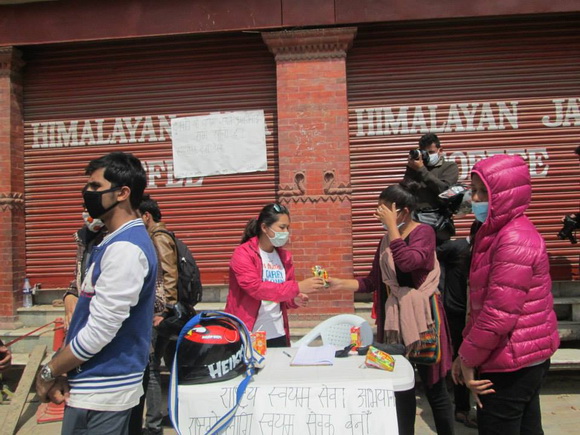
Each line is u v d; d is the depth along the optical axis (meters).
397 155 6.38
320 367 2.98
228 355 2.76
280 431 2.60
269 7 6.11
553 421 4.66
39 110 6.75
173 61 6.60
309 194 6.09
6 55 6.45
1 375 5.55
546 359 2.69
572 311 5.95
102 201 2.42
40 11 6.38
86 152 6.70
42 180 6.73
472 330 2.64
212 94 6.54
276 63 6.20
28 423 4.92
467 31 6.35
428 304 3.38
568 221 5.95
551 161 6.31
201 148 6.52
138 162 2.58
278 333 3.96
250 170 6.46
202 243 6.54
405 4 6.02
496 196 2.66
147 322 2.45
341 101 6.11
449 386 5.59
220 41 6.52
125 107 6.64
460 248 4.62
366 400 2.63
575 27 6.30
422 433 4.55
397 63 6.39
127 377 2.36
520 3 5.99
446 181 5.16
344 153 6.09
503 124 6.33
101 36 6.32
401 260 3.33
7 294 6.38
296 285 3.61
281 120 6.15
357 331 3.41
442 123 6.36
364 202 6.39
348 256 6.04
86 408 2.29
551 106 6.32
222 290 6.52
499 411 2.68
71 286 3.72
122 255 2.30
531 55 6.33
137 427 3.42
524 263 2.55
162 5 6.26
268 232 3.76
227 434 2.64
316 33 6.09
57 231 6.70
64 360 2.25
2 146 6.48
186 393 2.69
